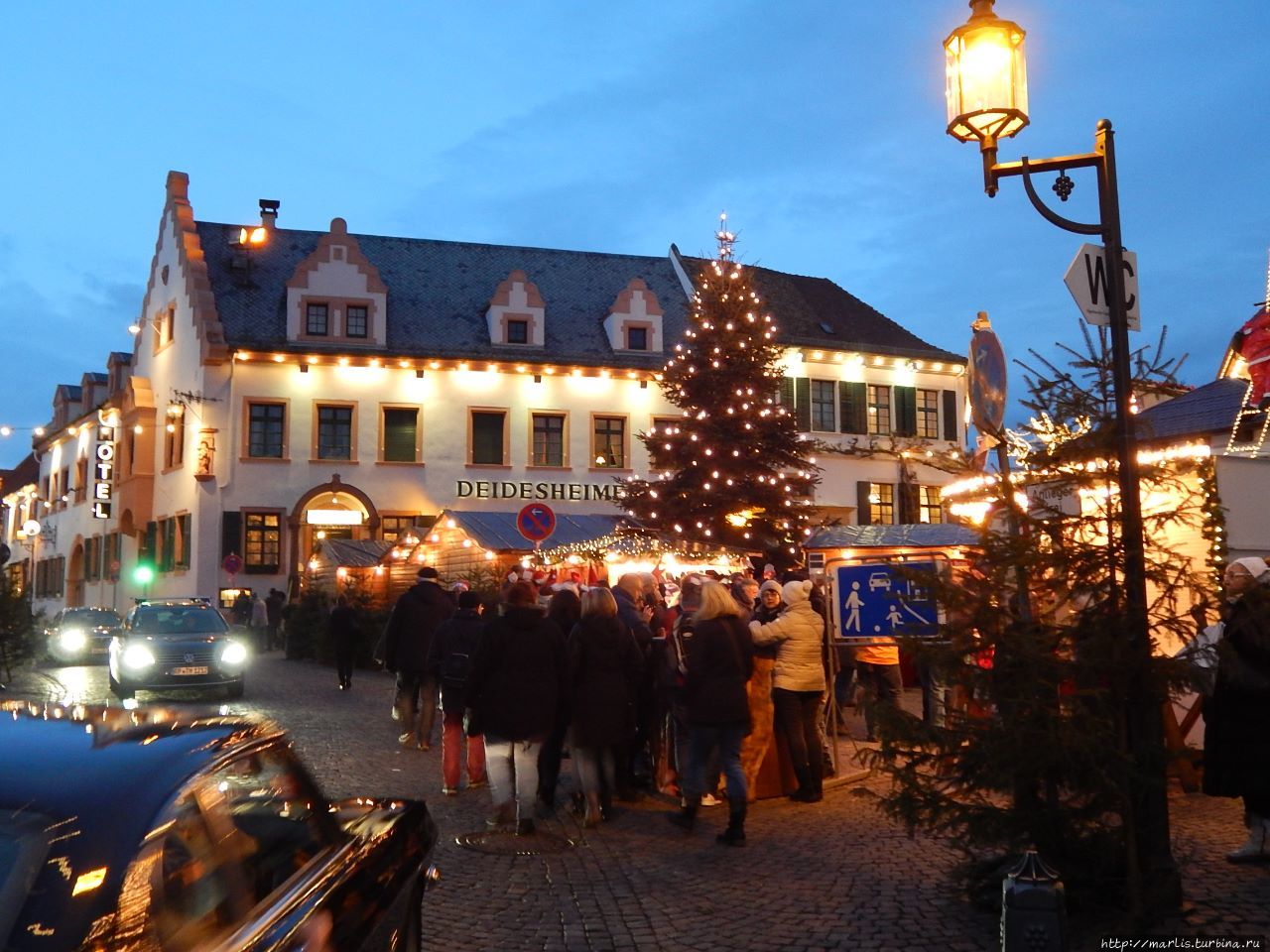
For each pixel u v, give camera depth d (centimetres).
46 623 3447
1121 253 638
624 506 3002
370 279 3859
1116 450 620
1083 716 575
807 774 966
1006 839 596
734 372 2930
